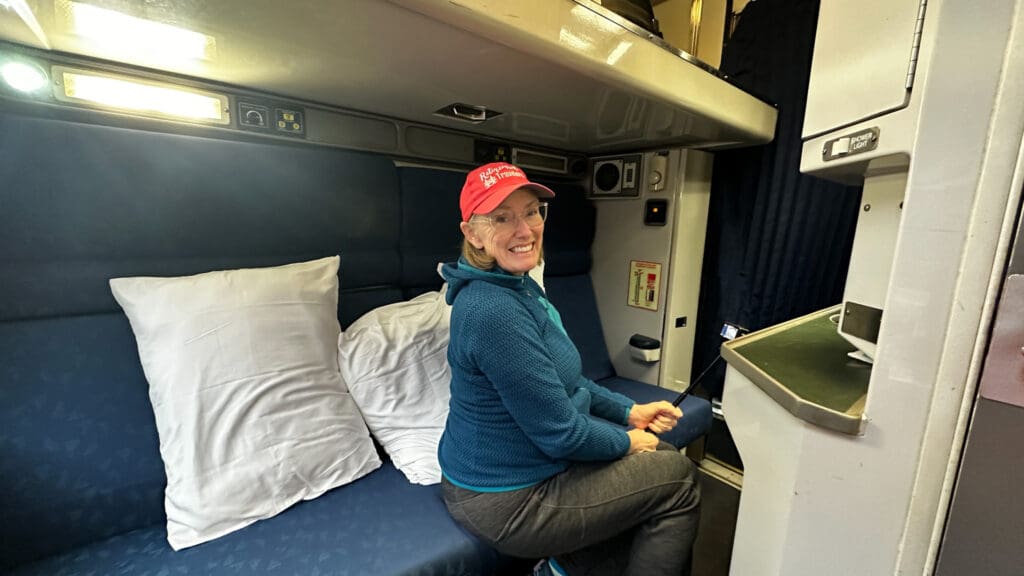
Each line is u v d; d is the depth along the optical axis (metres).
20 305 0.93
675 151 1.87
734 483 1.93
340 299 1.40
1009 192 0.44
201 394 0.97
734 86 1.41
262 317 1.07
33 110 1.00
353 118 1.47
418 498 1.08
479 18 0.76
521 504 0.92
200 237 1.14
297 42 0.87
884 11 0.64
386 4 0.70
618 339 2.16
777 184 1.71
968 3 0.46
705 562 1.46
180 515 0.92
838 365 0.82
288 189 1.27
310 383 1.11
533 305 1.01
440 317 1.36
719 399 2.06
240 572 0.84
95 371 0.99
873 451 0.57
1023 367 0.44
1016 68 0.43
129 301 0.99
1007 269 0.44
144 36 0.87
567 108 1.33
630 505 0.96
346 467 1.13
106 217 1.01
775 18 1.66
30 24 0.83
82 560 0.88
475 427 0.97
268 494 1.00
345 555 0.89
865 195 0.84
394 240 1.55
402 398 1.23
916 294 0.52
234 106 1.24
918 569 0.55
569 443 0.90
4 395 0.89
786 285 1.76
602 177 2.15
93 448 0.96
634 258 2.06
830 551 0.63
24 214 0.92
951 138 0.48
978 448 0.48
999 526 0.48
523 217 0.96
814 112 0.85
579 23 0.92
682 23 2.09
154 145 1.05
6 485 0.87
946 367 0.50
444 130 1.72
